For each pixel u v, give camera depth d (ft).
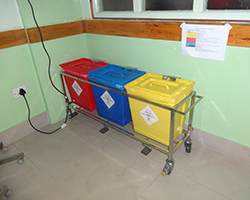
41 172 5.23
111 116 5.98
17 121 6.37
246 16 3.90
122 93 4.91
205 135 5.60
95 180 4.90
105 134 6.55
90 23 6.63
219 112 5.05
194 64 4.91
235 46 4.16
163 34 5.06
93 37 6.83
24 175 5.16
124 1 5.69
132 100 4.96
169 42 5.06
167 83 4.81
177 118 4.74
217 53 4.43
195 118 5.59
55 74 6.68
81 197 4.50
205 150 5.63
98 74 5.44
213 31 4.29
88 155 5.70
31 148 6.09
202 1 4.30
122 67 6.04
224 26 4.11
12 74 5.83
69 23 6.48
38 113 6.83
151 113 4.73
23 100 6.31
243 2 3.95
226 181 4.68
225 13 4.09
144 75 5.33
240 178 4.74
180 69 5.20
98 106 6.18
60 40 6.43
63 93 7.10
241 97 4.55
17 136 6.46
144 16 5.31
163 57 5.36
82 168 5.28
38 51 6.00
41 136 6.58
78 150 5.91
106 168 5.24
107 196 4.50
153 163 5.31
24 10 5.40
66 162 5.50
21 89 6.11
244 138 4.94
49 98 6.77
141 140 5.28
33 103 6.59
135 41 5.72
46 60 6.28
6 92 5.86
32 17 5.60
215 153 5.50
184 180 4.77
